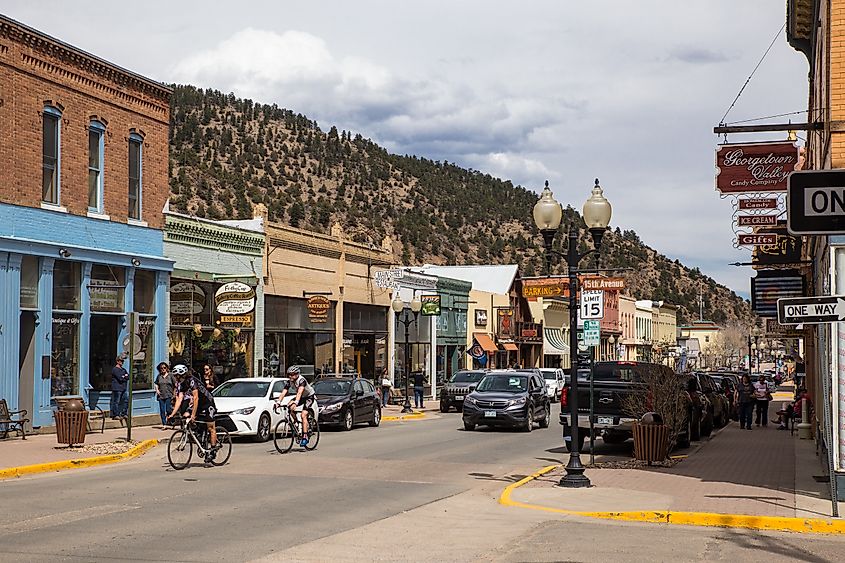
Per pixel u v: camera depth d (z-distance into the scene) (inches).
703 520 498.6
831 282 541.6
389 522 504.7
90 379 1035.3
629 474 689.6
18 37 927.7
